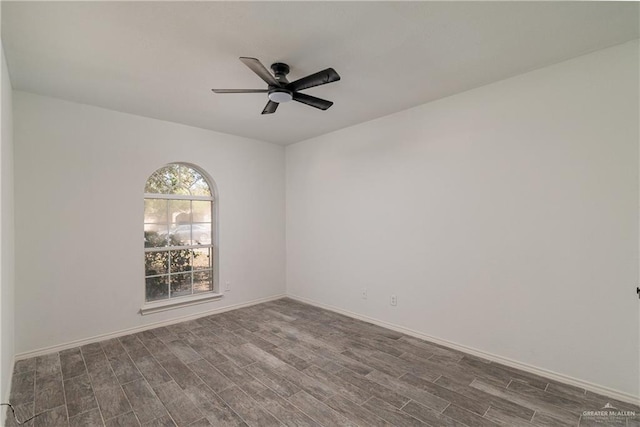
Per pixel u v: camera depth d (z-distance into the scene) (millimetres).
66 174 3289
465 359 2988
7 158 2434
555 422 2084
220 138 4527
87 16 1939
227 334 3646
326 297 4633
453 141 3229
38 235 3117
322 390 2480
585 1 1853
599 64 2402
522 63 2594
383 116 3861
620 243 2328
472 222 3092
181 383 2584
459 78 2859
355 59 2508
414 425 2068
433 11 1932
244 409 2244
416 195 3543
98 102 3359
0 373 1913
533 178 2719
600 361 2402
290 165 5277
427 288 3445
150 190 4012
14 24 1995
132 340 3477
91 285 3420
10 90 2740
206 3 1840
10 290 2635
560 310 2582
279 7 1886
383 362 2939
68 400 2350
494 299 2947
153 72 2695
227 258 4578
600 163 2404
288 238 5312
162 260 4094
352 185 4254
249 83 2920
